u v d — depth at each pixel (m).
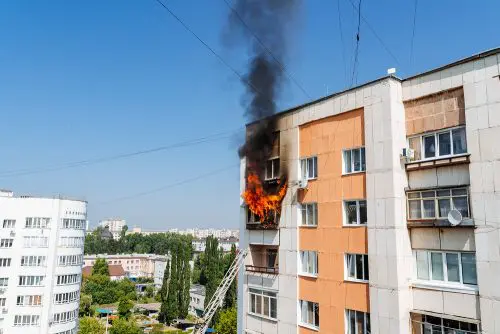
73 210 52.25
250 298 21.55
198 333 21.94
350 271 16.47
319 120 18.81
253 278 21.34
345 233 16.73
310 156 19.06
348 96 17.34
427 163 14.66
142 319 96.19
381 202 15.34
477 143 13.33
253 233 22.05
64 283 50.16
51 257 49.25
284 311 19.11
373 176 15.77
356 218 16.56
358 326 15.77
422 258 14.73
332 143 17.97
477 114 13.44
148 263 165.75
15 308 46.84
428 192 14.61
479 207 13.02
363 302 15.58
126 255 170.00
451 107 14.39
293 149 20.00
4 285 46.94
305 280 18.34
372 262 15.31
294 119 20.20
